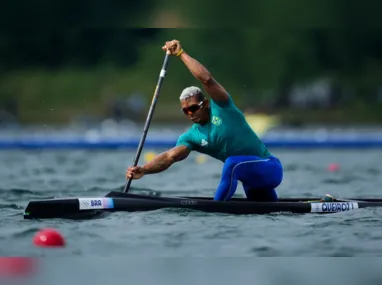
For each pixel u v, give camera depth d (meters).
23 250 26.08
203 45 133.38
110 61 136.25
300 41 138.12
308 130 104.12
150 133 97.62
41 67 137.38
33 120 124.94
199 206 31.72
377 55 140.62
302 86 136.00
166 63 32.72
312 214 31.84
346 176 51.16
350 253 25.89
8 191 41.56
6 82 133.38
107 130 107.38
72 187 44.28
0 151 74.25
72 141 76.44
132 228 28.81
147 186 45.38
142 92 128.62
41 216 30.66
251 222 29.98
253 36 135.88
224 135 31.81
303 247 26.41
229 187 32.00
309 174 52.53
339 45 139.50
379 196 40.00
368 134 88.25
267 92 133.50
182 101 31.64
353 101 133.00
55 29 111.56
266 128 98.31
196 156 66.50
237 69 134.38
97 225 29.31
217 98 31.56
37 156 68.81
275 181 32.72
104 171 55.00
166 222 29.75
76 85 132.50
